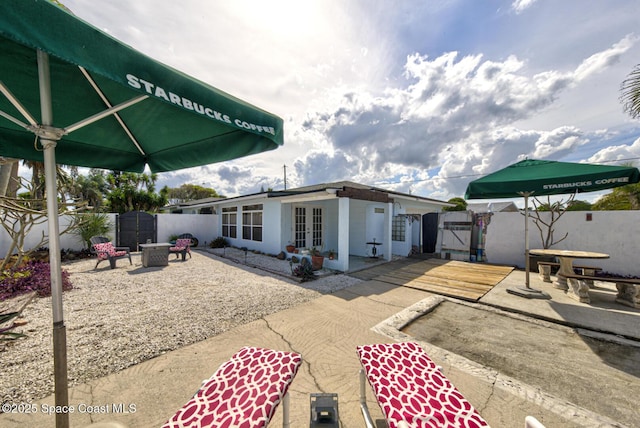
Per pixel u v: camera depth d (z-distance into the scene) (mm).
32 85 1827
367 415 1973
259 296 5152
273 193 9625
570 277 4898
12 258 6676
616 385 2449
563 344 3270
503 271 7430
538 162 5074
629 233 6641
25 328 3629
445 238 9906
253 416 1353
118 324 3781
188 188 42594
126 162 2885
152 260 8266
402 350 2084
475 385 2451
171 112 2211
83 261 9086
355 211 10719
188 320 3941
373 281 6383
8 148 2229
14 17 929
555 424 1978
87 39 1084
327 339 3361
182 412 1405
